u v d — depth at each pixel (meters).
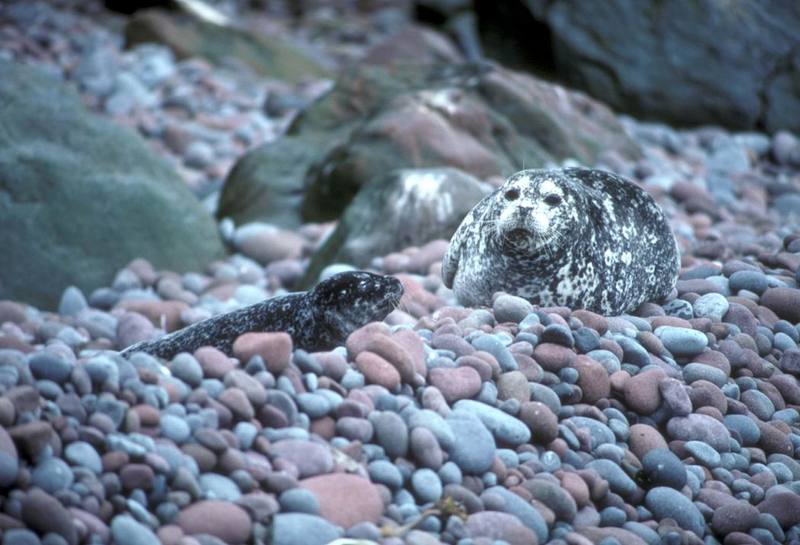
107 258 36.88
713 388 21.95
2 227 35.72
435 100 41.38
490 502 18.02
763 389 23.08
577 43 55.88
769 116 54.47
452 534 17.25
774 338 24.91
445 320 23.03
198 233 38.97
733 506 19.53
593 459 20.02
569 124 46.06
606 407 21.27
